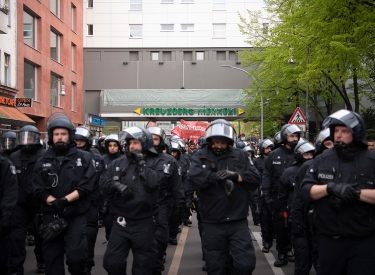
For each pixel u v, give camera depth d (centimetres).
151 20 3853
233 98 3584
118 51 3841
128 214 485
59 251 507
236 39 3834
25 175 642
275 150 747
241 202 492
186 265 729
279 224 717
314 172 402
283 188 645
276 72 2462
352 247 374
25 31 2573
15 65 2366
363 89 2852
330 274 388
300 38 1377
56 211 511
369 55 1390
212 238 489
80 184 513
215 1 3844
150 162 527
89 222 667
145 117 3591
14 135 815
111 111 3575
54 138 522
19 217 630
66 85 3234
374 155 382
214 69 3762
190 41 3847
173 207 732
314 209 400
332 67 1356
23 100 2281
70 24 3319
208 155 502
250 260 475
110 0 3838
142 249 486
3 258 522
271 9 2602
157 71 3781
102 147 1059
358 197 363
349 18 1258
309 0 1309
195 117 3566
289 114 3178
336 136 387
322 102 3425
